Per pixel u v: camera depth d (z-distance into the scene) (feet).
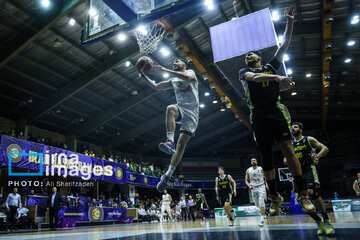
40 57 48.93
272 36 14.32
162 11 14.61
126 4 15.16
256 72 8.91
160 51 56.70
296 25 56.44
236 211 62.34
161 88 11.51
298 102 92.73
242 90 16.02
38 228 42.68
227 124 105.09
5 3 37.22
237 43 14.90
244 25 15.14
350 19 53.16
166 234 12.10
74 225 44.11
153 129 92.89
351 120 104.42
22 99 57.82
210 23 53.21
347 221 17.75
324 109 90.43
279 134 8.53
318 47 62.80
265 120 8.60
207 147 119.24
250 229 13.35
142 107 77.10
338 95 87.56
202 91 79.00
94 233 19.31
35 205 43.37
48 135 70.08
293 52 64.95
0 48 43.39
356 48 62.54
